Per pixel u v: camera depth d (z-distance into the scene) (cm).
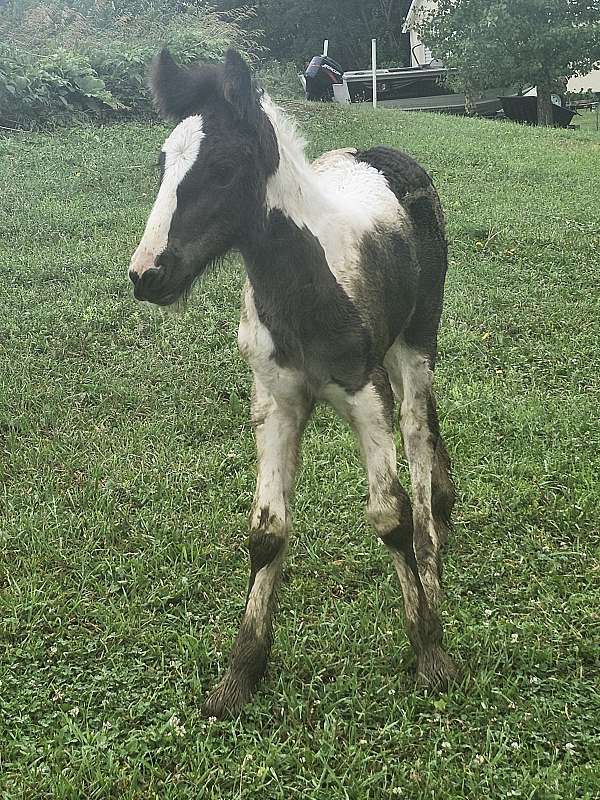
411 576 200
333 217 193
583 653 209
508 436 308
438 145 759
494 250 502
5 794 169
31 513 259
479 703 193
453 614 223
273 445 195
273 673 202
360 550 247
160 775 175
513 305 420
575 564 242
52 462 288
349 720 189
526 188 636
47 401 321
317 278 181
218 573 238
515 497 268
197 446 301
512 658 206
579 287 446
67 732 184
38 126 715
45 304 398
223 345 371
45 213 518
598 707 192
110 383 334
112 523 255
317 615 223
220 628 217
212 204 168
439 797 169
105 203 546
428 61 1825
